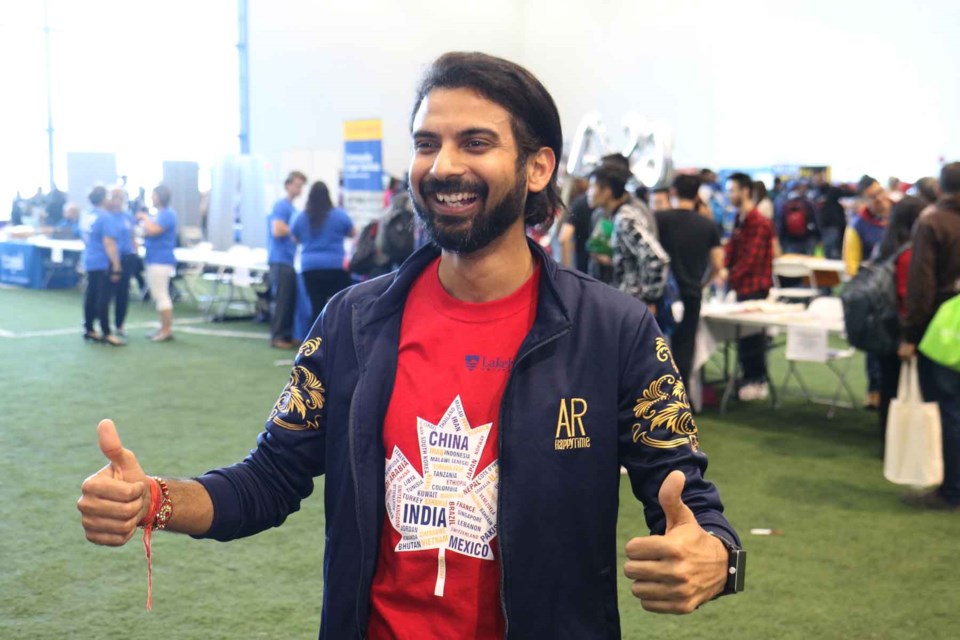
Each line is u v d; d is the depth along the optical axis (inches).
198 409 247.9
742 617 128.8
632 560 41.3
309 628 123.6
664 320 226.5
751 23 649.0
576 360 48.2
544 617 46.5
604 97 731.4
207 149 717.9
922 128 582.6
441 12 725.9
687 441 48.2
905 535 161.3
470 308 49.8
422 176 47.9
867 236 295.7
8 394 261.7
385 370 49.6
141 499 45.4
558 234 262.7
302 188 354.0
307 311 356.5
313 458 52.5
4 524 159.3
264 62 703.7
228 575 141.1
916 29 580.4
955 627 125.6
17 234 559.5
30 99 681.0
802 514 172.1
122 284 359.9
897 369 207.9
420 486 47.8
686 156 688.4
